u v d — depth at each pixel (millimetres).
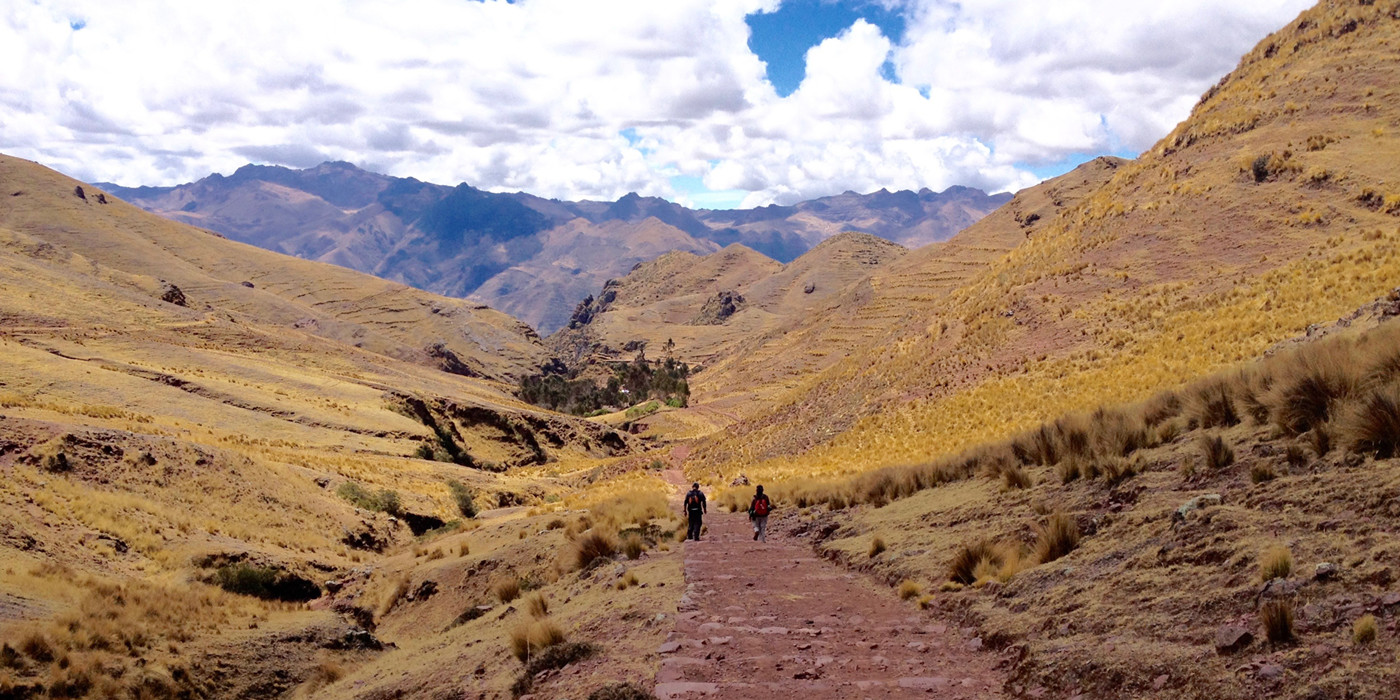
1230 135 54781
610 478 63125
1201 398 14602
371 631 23344
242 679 16828
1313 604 6176
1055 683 6949
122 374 65750
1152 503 10773
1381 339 12109
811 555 17219
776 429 60500
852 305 151750
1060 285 51031
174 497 31625
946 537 14031
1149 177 57375
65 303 112750
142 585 21062
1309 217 43188
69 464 29891
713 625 10078
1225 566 7680
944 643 9117
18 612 16359
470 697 9938
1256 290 38344
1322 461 9406
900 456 40406
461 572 24500
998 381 44125
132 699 14828
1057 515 11016
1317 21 59906
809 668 8086
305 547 33094
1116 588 8414
